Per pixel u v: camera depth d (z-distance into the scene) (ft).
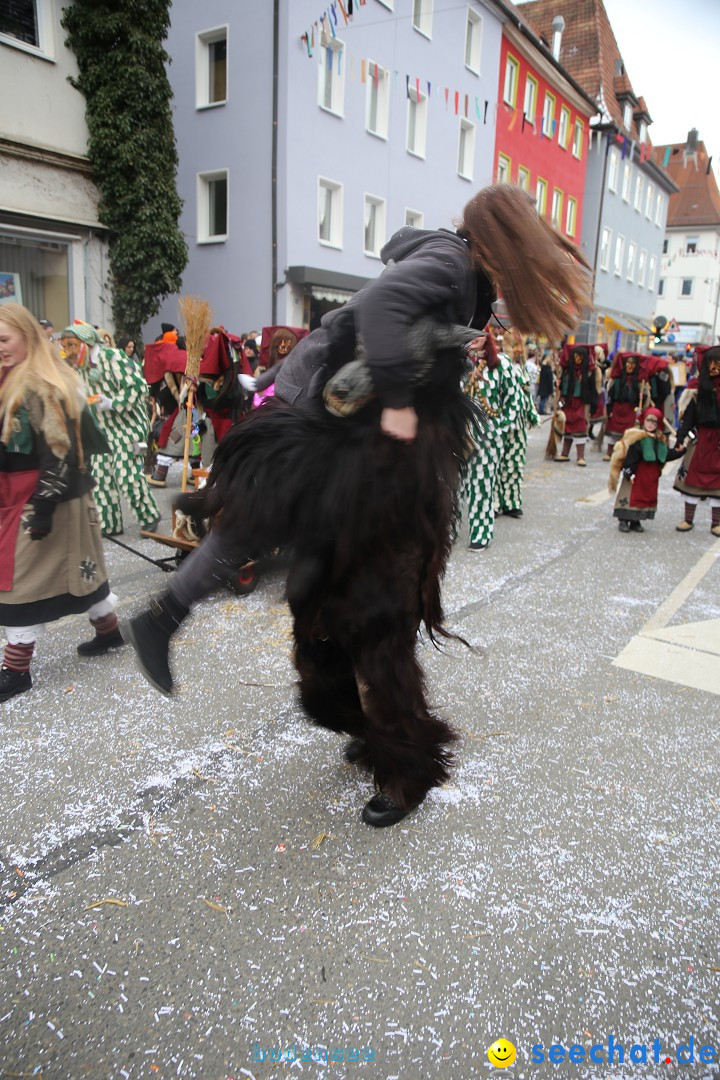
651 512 23.91
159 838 8.25
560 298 6.65
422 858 8.11
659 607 16.89
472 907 7.42
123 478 20.39
